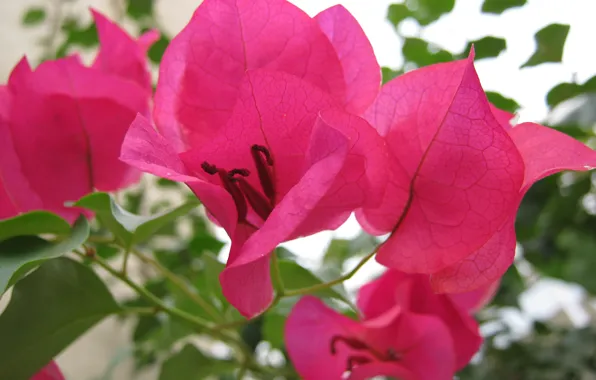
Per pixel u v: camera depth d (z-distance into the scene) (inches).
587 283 14.5
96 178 7.5
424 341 7.2
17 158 7.1
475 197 5.5
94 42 13.5
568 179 12.9
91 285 6.8
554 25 8.1
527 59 8.3
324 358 7.5
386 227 6.0
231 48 6.0
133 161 4.7
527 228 12.3
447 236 5.7
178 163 5.3
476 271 5.8
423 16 10.2
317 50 5.9
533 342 15.3
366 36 6.3
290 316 7.6
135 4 14.1
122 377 16.0
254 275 5.2
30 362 6.2
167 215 6.8
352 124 5.2
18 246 6.1
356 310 8.1
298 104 5.4
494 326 14.9
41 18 15.6
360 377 7.0
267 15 5.9
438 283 5.9
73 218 7.5
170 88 6.1
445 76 5.5
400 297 7.3
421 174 5.7
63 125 7.2
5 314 6.1
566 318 19.6
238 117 5.4
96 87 7.1
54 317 6.4
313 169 4.7
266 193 5.7
